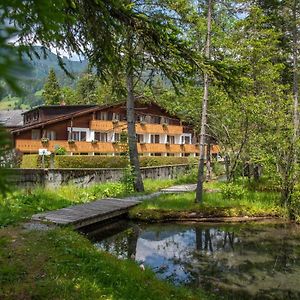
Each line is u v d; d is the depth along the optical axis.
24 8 0.85
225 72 6.11
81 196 14.83
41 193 13.20
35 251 6.08
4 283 4.61
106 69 6.16
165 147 39.69
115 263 6.40
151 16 5.61
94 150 33.97
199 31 13.61
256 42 16.12
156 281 6.26
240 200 15.35
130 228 12.06
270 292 7.05
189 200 15.09
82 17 4.89
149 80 6.95
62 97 52.94
